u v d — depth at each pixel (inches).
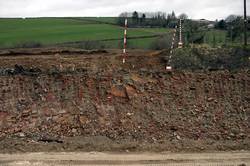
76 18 2268.7
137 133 681.6
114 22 2080.5
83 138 669.9
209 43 1146.7
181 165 578.6
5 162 586.2
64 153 628.7
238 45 975.0
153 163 585.9
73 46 1359.5
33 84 753.0
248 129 698.2
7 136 677.3
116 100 730.8
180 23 1032.2
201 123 704.4
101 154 624.4
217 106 732.7
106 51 1064.8
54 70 797.9
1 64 846.5
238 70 804.6
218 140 676.7
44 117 706.8
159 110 720.3
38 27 1975.9
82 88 744.3
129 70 795.4
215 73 785.6
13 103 727.1
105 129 689.0
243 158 611.2
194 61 879.1
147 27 1873.8
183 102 735.1
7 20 2148.1
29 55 997.2
